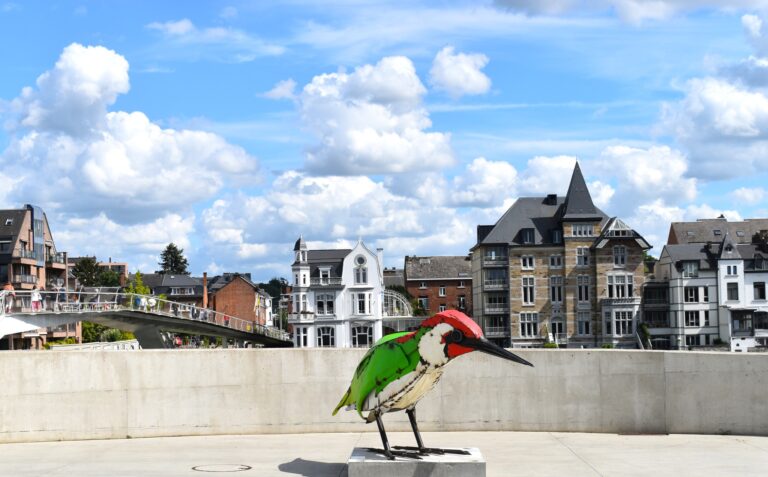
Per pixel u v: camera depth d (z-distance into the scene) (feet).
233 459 38.63
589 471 35.83
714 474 35.27
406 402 34.24
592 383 46.09
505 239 328.70
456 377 46.39
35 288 303.89
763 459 38.52
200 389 45.68
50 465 37.27
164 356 45.55
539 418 46.19
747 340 317.01
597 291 319.06
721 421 45.37
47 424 44.27
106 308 191.31
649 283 327.67
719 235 358.23
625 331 317.42
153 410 45.24
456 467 33.30
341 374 46.26
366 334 333.83
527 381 46.32
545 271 324.80
